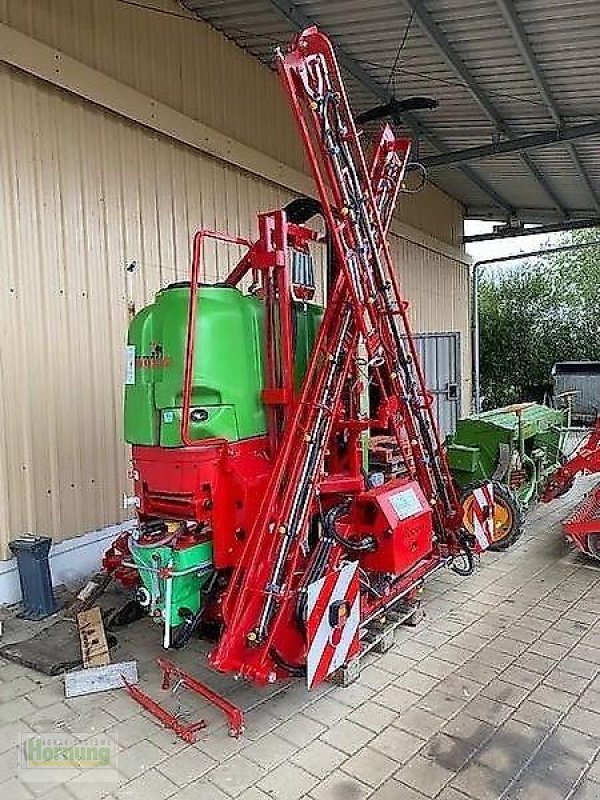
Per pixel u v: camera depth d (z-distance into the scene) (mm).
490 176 11305
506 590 5059
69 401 5473
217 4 6414
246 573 3332
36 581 4746
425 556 4273
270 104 7742
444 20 6078
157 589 3494
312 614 3219
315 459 3570
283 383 3719
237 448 3648
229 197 7105
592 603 4793
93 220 5641
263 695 3549
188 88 6551
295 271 3998
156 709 3391
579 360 18375
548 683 3652
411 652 4035
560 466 7324
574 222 13297
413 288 11523
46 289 5281
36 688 3729
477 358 14609
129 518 5984
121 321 5902
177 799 2760
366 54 6867
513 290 19125
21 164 5078
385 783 2828
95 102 5543
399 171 4348
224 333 3609
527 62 6730
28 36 5020
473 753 3027
